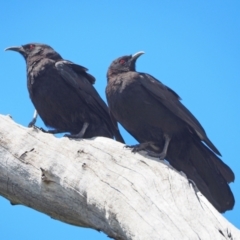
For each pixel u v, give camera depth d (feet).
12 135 41.24
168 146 47.85
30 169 39.60
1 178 40.24
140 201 34.91
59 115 51.47
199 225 32.32
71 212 38.52
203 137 45.47
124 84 47.83
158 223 33.01
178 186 35.81
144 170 37.47
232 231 32.07
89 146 39.93
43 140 40.83
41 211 40.01
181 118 46.55
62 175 38.70
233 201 45.68
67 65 51.47
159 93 47.24
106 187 36.83
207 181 46.78
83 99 50.98
